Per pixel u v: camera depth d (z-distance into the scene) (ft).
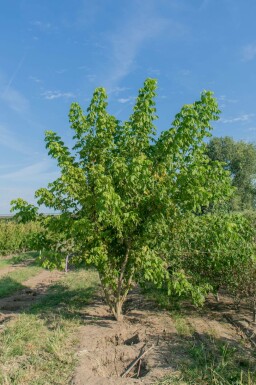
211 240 24.84
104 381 16.43
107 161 26.23
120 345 21.45
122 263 26.58
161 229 24.66
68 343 21.45
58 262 24.98
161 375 17.10
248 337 23.35
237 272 27.12
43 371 17.72
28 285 43.32
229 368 18.01
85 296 34.60
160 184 23.36
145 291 36.47
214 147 130.52
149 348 20.44
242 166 129.59
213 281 29.27
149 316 27.91
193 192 22.02
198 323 25.84
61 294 36.14
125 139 26.30
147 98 25.55
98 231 24.39
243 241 24.91
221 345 21.03
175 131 24.49
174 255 27.71
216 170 24.03
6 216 116.16
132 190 23.89
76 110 26.71
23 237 83.25
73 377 16.97
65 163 24.45
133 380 16.65
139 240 24.91
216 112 24.49
